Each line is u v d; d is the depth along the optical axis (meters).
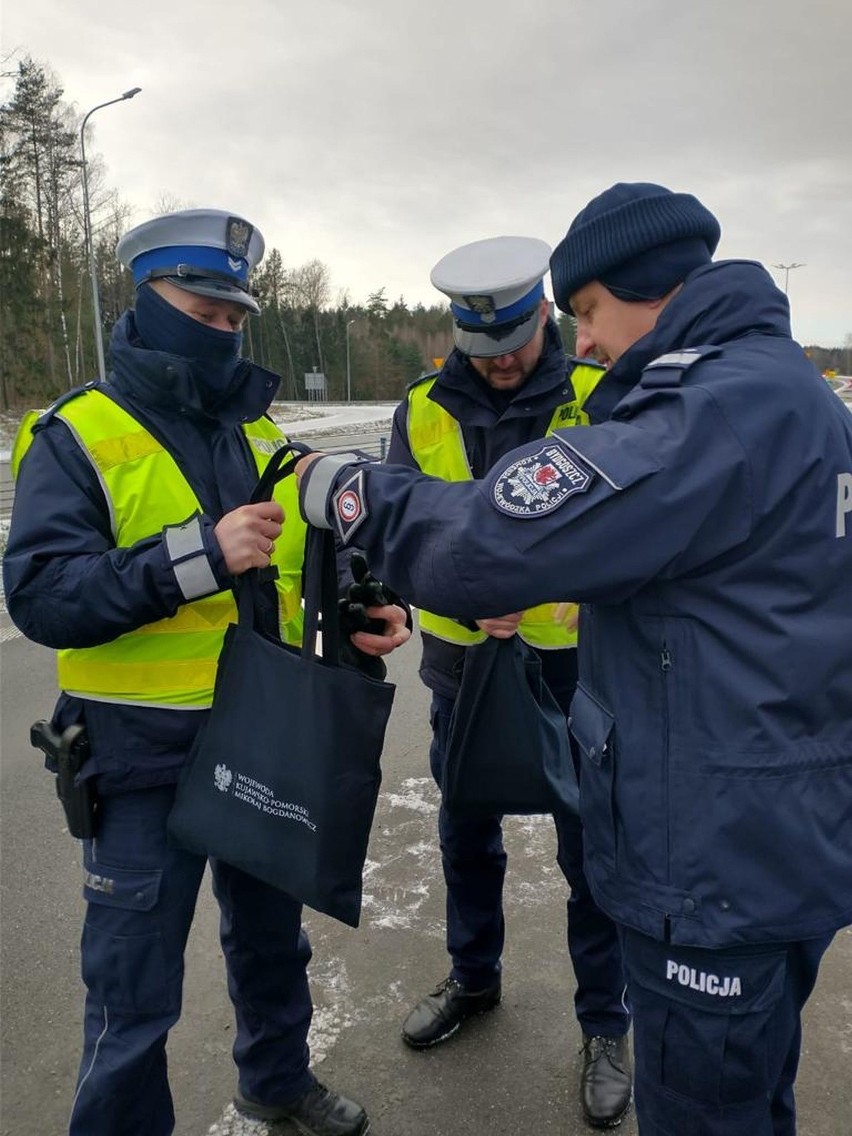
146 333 1.74
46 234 40.66
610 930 2.12
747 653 1.20
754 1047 1.28
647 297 1.37
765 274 1.32
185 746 1.70
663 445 1.16
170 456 1.71
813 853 1.21
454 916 2.33
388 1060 2.27
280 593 1.88
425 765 4.11
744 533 1.18
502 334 1.95
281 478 1.58
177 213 1.66
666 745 1.25
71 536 1.58
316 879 1.53
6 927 2.87
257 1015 1.99
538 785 1.97
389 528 1.31
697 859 1.22
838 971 2.59
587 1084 2.11
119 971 1.66
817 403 1.24
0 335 37.41
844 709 1.24
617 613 1.30
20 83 39.19
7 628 6.46
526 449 1.25
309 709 1.54
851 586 1.25
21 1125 2.08
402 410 2.30
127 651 1.66
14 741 4.37
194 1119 2.10
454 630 2.21
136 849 1.67
